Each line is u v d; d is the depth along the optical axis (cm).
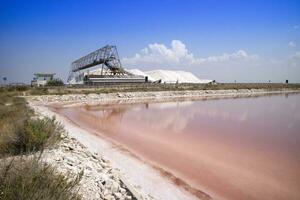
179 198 627
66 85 5450
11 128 880
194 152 1066
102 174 650
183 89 5809
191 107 2981
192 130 1561
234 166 893
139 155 1003
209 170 849
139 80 6500
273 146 1174
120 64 6512
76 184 481
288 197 661
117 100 3981
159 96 4791
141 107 2962
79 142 1005
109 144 1167
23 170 442
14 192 372
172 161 936
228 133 1473
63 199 392
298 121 2005
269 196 665
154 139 1304
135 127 1661
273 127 1712
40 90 4247
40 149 748
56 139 868
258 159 977
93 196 497
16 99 2758
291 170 857
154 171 816
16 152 713
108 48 6300
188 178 771
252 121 1984
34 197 363
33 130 775
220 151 1083
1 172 438
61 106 3047
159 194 633
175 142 1239
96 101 3772
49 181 420
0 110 1432
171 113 2403
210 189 697
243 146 1171
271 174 820
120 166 821
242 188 711
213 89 6438
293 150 1109
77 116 2175
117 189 572
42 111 2111
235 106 3158
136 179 715
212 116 2227
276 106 3209
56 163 636
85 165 686
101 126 1694
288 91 8588
